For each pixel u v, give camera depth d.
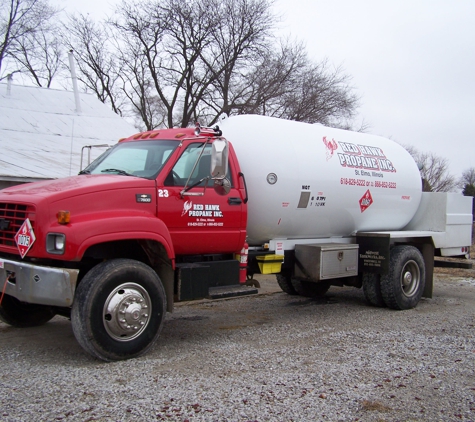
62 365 5.12
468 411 4.18
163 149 6.13
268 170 6.89
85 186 5.25
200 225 6.04
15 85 19.44
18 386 4.46
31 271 5.08
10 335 6.40
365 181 8.30
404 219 9.40
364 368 5.20
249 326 7.17
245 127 7.11
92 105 19.84
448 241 9.51
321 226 7.91
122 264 5.27
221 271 6.29
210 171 6.09
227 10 30.39
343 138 8.41
